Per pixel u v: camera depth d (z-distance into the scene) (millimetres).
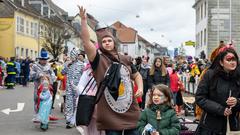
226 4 63281
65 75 18125
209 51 64500
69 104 14648
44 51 14734
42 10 74062
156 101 7234
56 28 69562
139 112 7238
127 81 7145
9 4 60656
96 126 7543
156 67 15820
